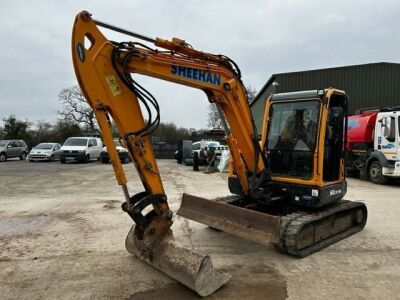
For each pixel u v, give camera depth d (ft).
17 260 16.40
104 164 73.56
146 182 13.91
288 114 20.02
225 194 34.88
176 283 13.98
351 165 49.01
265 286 13.89
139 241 14.58
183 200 19.29
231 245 18.62
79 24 12.52
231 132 17.62
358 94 75.61
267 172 18.51
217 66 16.24
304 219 17.17
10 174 52.31
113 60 13.20
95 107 12.90
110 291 13.33
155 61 14.23
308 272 15.26
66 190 36.63
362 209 21.90
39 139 144.05
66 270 15.24
